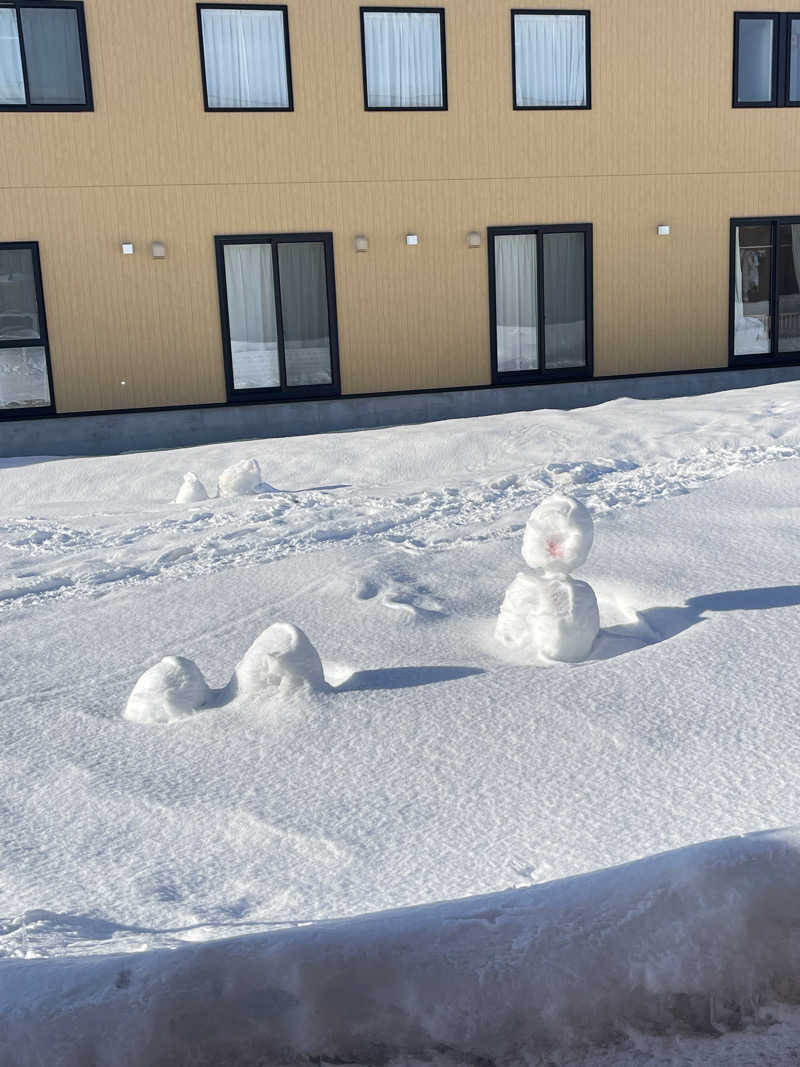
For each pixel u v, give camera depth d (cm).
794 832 128
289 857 271
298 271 1366
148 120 1275
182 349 1328
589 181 1432
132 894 258
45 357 1294
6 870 278
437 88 1367
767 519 589
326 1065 115
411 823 280
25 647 493
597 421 1066
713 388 1524
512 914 122
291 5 1300
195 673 387
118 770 337
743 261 1521
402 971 117
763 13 1459
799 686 338
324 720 353
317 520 733
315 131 1330
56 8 1238
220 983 117
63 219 1269
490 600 496
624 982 116
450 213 1390
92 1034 115
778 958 117
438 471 980
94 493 1024
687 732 314
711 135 1468
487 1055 114
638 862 128
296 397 1381
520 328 1453
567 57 1405
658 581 478
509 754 313
